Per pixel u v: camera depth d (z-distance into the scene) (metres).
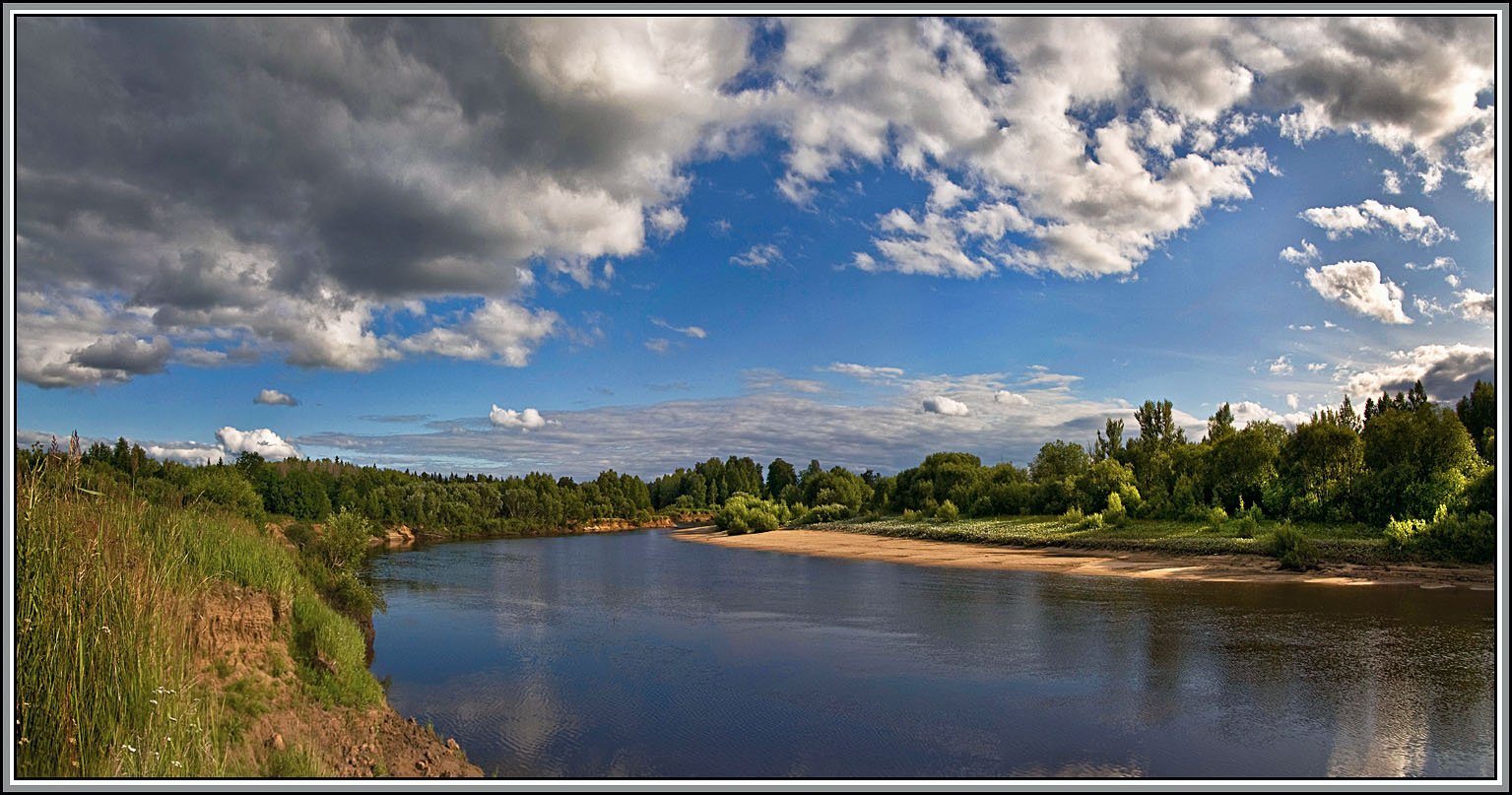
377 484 112.12
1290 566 44.12
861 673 23.59
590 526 134.62
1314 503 53.91
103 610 10.89
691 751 17.05
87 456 15.51
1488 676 21.95
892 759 16.64
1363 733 17.59
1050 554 59.12
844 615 34.31
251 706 12.95
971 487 99.38
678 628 31.30
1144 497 76.75
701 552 77.69
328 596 26.94
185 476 36.12
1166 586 41.12
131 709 10.34
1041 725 18.59
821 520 117.44
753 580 48.69
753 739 17.78
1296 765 15.84
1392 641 26.36
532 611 35.75
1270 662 23.73
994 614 33.66
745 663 24.94
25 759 9.24
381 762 14.17
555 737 17.91
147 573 12.55
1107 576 46.12
